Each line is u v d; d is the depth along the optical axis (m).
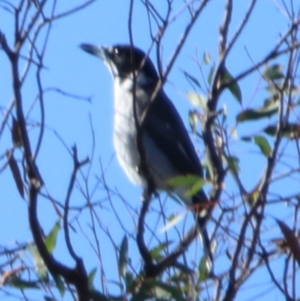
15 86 7.12
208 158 8.65
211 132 8.66
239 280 7.64
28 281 7.98
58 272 7.33
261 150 8.61
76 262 7.34
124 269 8.07
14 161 7.64
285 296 7.55
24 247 8.12
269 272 7.60
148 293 7.96
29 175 7.23
